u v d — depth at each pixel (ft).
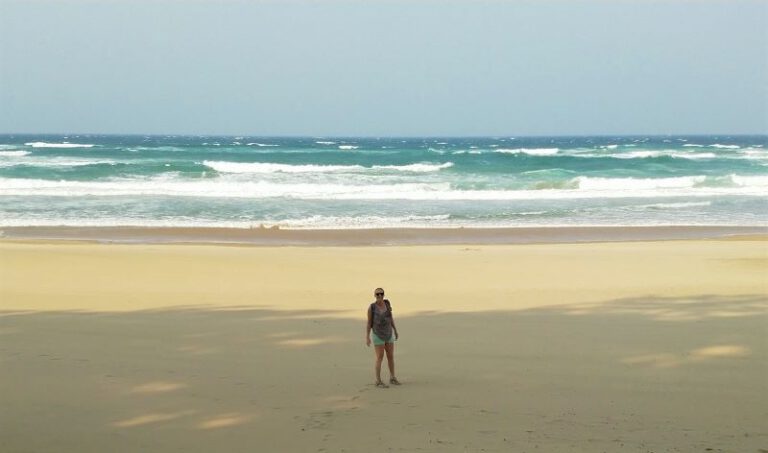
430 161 213.05
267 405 31.42
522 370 36.63
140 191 131.95
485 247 84.17
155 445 27.07
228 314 50.75
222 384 34.47
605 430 28.09
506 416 29.81
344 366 37.63
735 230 98.94
